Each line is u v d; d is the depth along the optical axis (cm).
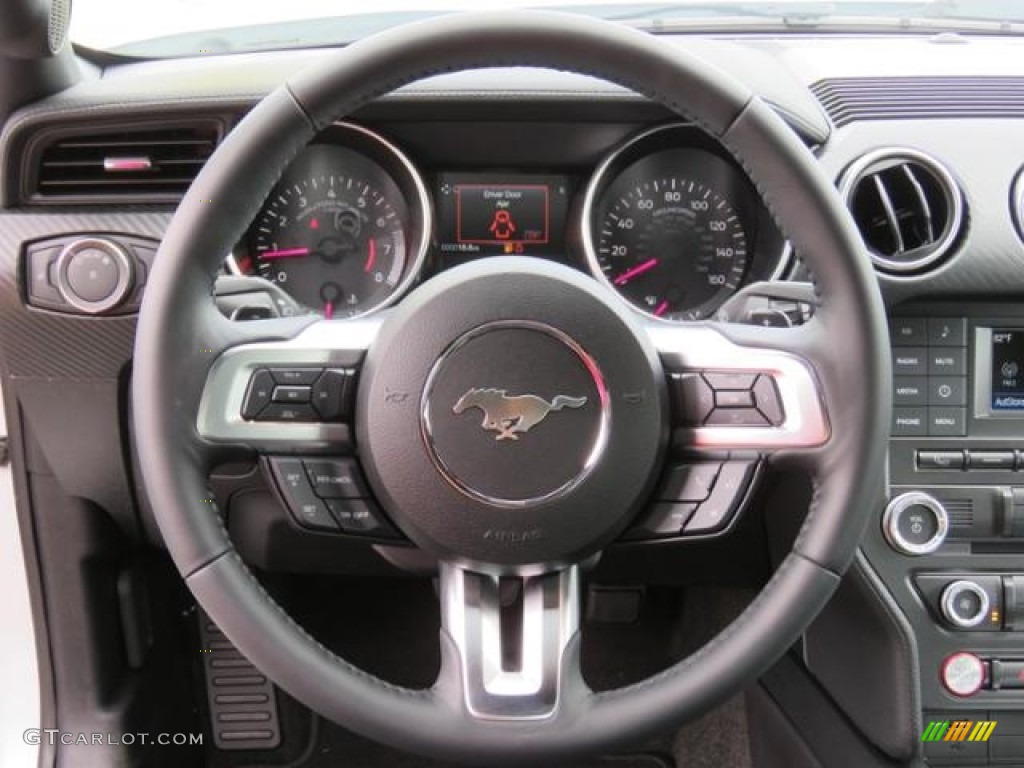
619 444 92
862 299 91
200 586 89
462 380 91
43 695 143
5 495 146
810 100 130
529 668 95
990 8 157
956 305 130
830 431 93
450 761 92
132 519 133
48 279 123
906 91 130
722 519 99
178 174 126
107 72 139
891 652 132
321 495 98
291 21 151
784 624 91
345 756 174
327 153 130
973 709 132
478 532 92
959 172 127
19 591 150
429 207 130
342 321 99
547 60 90
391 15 152
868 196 129
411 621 177
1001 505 129
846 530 92
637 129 129
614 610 158
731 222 132
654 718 90
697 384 96
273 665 89
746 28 156
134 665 148
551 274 92
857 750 138
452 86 126
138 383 89
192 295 90
